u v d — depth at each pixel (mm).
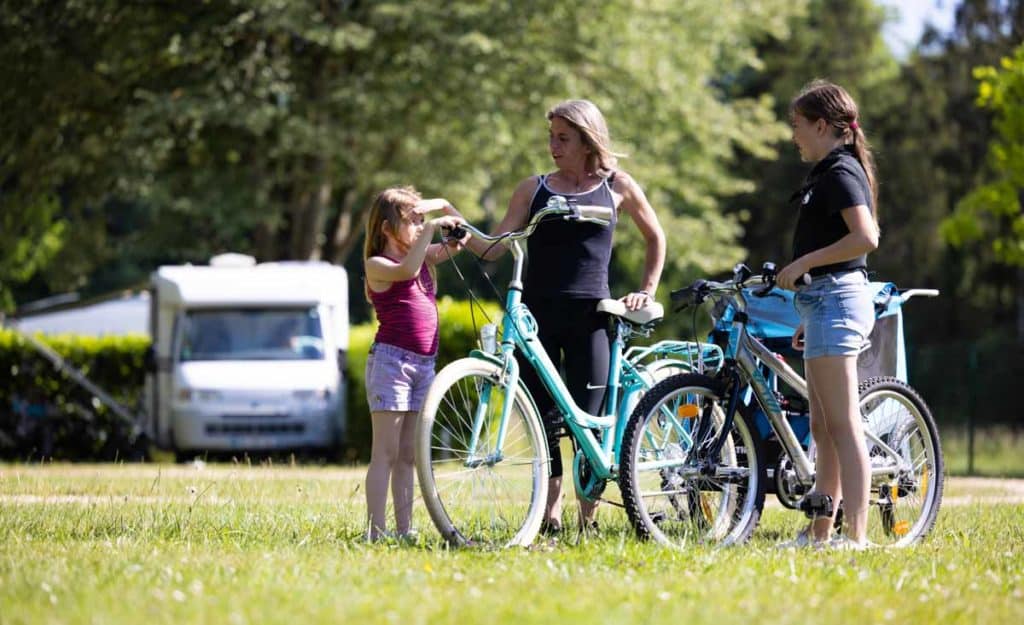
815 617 6570
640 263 53438
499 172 41250
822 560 8461
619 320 10164
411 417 9984
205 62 37875
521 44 38281
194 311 28984
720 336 10031
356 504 12547
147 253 45031
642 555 8453
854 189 8992
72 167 37938
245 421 27953
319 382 28328
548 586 7305
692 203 46406
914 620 6629
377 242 9812
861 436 9227
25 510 11578
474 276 65062
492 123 37906
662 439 9555
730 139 50219
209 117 35531
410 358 9789
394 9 36000
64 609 6570
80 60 36500
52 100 36812
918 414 10445
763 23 47656
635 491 9219
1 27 36000
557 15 38938
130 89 37812
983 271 56844
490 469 9258
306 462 28797
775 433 10031
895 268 60312
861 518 9273
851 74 68688
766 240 68062
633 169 40750
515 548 8922
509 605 6676
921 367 31500
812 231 9219
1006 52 54125
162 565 7973
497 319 27641
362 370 29531
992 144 33625
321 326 29141
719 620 6387
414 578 7453
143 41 37469
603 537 9656
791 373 9773
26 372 30578
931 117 58000
